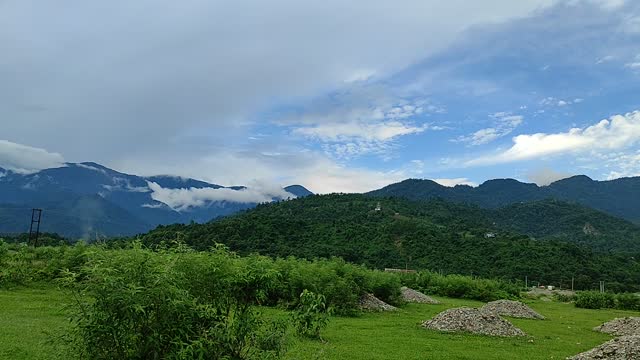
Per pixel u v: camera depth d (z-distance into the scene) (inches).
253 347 372.5
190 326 334.6
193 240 2997.0
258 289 382.3
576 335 1097.4
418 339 883.4
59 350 331.3
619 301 2186.3
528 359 754.8
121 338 306.2
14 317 800.9
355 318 1179.9
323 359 618.2
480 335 980.6
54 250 1402.6
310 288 1203.2
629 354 682.2
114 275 318.7
